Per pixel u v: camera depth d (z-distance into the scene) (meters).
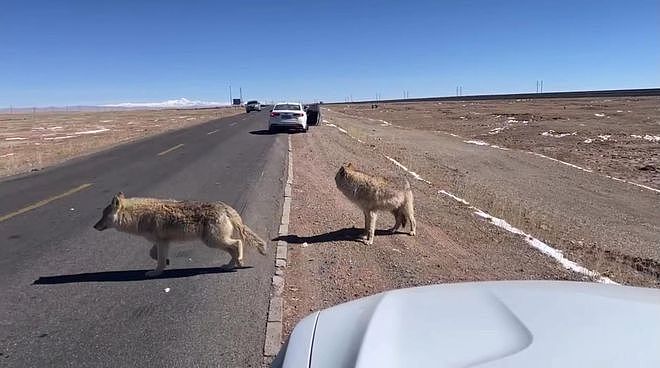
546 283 2.84
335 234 9.19
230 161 19.09
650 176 22.14
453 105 114.44
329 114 79.56
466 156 26.12
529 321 2.19
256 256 7.67
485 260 8.27
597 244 11.20
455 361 1.94
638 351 1.90
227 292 6.18
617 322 2.14
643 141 32.69
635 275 8.58
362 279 6.83
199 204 6.89
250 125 43.88
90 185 13.92
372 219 8.76
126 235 8.81
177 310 5.62
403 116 71.75
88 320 5.36
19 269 7.02
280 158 20.05
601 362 1.84
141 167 17.56
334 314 2.68
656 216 15.38
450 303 2.53
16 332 5.09
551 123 46.34
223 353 4.65
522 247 9.30
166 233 6.78
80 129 46.03
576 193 18.11
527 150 30.42
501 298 2.52
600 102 85.69
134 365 4.43
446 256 8.29
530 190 18.28
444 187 16.41
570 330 2.08
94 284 6.45
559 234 11.66
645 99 89.25
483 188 17.14
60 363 4.46
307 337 2.45
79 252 7.83
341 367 2.05
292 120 34.03
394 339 2.17
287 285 6.51
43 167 17.89
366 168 18.36
